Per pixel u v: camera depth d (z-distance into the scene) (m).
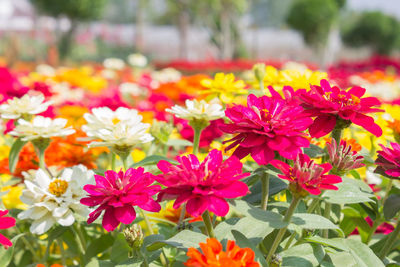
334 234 1.63
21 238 1.80
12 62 14.27
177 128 3.07
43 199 1.44
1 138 2.46
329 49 28.44
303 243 1.31
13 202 2.01
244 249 0.98
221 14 27.55
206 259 0.95
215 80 2.32
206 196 1.03
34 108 1.98
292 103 1.28
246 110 1.21
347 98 1.34
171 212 1.81
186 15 32.12
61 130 1.74
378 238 1.82
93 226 1.89
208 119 1.73
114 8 54.91
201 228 1.58
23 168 2.05
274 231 1.46
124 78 8.63
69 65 16.53
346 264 1.27
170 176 1.05
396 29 32.78
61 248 1.73
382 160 1.26
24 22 32.34
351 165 1.23
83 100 5.23
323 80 1.40
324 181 1.08
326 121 1.31
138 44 31.44
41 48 26.86
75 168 1.51
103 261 1.34
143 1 32.22
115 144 1.52
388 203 1.28
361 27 32.78
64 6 26.09
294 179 1.10
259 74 2.16
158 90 4.63
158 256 1.34
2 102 3.12
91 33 31.95
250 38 35.88
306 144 1.13
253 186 1.51
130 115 1.79
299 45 35.28
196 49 36.41
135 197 1.13
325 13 26.77
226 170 1.09
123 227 1.50
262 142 1.14
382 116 2.05
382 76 7.80
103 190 1.14
